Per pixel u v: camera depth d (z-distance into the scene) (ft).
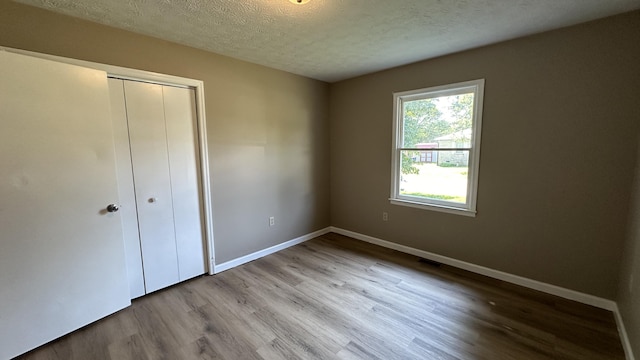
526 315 7.10
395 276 9.37
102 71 6.68
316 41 8.16
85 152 6.47
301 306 7.61
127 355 5.83
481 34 7.72
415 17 6.66
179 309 7.50
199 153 9.09
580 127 7.34
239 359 5.69
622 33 6.61
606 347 5.94
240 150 10.16
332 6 6.12
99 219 6.81
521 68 8.07
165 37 7.83
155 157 8.14
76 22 6.61
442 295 8.12
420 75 10.21
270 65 10.60
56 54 6.39
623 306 6.46
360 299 7.94
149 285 8.29
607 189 7.11
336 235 13.89
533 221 8.32
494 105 8.66
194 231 9.20
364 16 6.59
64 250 6.25
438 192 10.43
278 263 10.55
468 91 9.29
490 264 9.29
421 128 10.65
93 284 6.77
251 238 10.83
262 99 10.69
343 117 13.10
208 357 5.75
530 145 8.14
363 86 12.12
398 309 7.43
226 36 7.79
